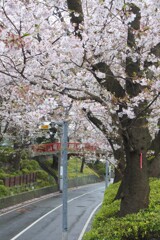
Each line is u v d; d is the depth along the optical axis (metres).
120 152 13.16
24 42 6.31
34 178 39.16
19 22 6.86
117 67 9.28
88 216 22.91
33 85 8.04
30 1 7.11
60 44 7.58
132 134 7.86
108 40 8.00
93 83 9.02
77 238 15.55
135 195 8.05
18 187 32.50
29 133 25.61
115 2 7.47
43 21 7.30
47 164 46.84
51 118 11.50
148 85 7.73
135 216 7.66
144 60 8.18
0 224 19.05
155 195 10.61
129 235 6.98
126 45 7.93
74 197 37.12
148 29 7.94
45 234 16.36
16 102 11.94
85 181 57.62
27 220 20.69
